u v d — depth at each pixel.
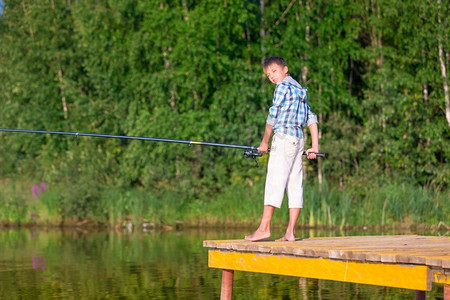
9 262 15.51
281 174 8.12
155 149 27.16
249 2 28.73
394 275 6.61
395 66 27.50
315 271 7.29
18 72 31.56
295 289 12.07
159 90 27.88
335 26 28.39
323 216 23.94
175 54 27.41
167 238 20.72
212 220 25.55
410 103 26.28
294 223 8.30
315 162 27.59
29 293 11.84
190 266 14.62
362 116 27.95
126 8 28.64
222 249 8.29
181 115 27.41
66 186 27.23
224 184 27.08
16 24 32.34
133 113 28.28
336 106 29.34
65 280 13.07
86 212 26.44
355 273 6.93
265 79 28.38
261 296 11.43
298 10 28.66
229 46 28.22
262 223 8.30
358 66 30.64
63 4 31.88
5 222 26.66
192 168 27.59
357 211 24.23
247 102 27.41
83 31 29.28
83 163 27.94
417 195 23.97
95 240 20.42
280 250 7.56
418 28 26.88
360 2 28.88
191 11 27.64
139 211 25.58
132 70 29.09
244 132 27.30
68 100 31.73
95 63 29.66
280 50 28.34
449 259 6.12
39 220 26.59
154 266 14.67
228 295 8.34
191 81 27.52
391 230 22.66
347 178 26.52
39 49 31.52
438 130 25.94
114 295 11.59
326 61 28.34
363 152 27.31
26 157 31.52
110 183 27.50
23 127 30.58
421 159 26.27
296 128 8.09
